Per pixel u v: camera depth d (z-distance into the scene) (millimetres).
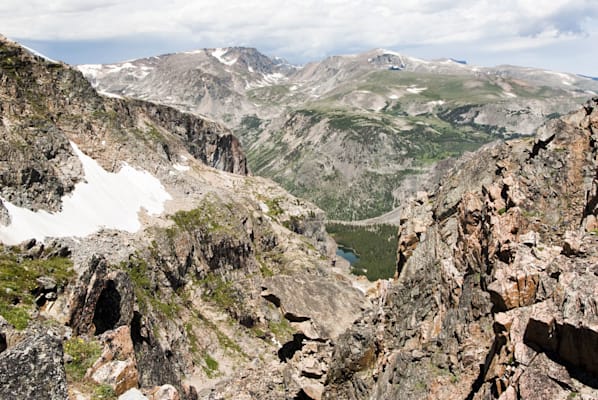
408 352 41156
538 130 46156
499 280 32094
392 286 61375
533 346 26000
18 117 85688
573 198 39000
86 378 30500
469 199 46812
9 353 22906
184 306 85938
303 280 90688
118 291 58156
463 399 32656
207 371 74875
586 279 24719
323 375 59125
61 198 79438
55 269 55875
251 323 95688
